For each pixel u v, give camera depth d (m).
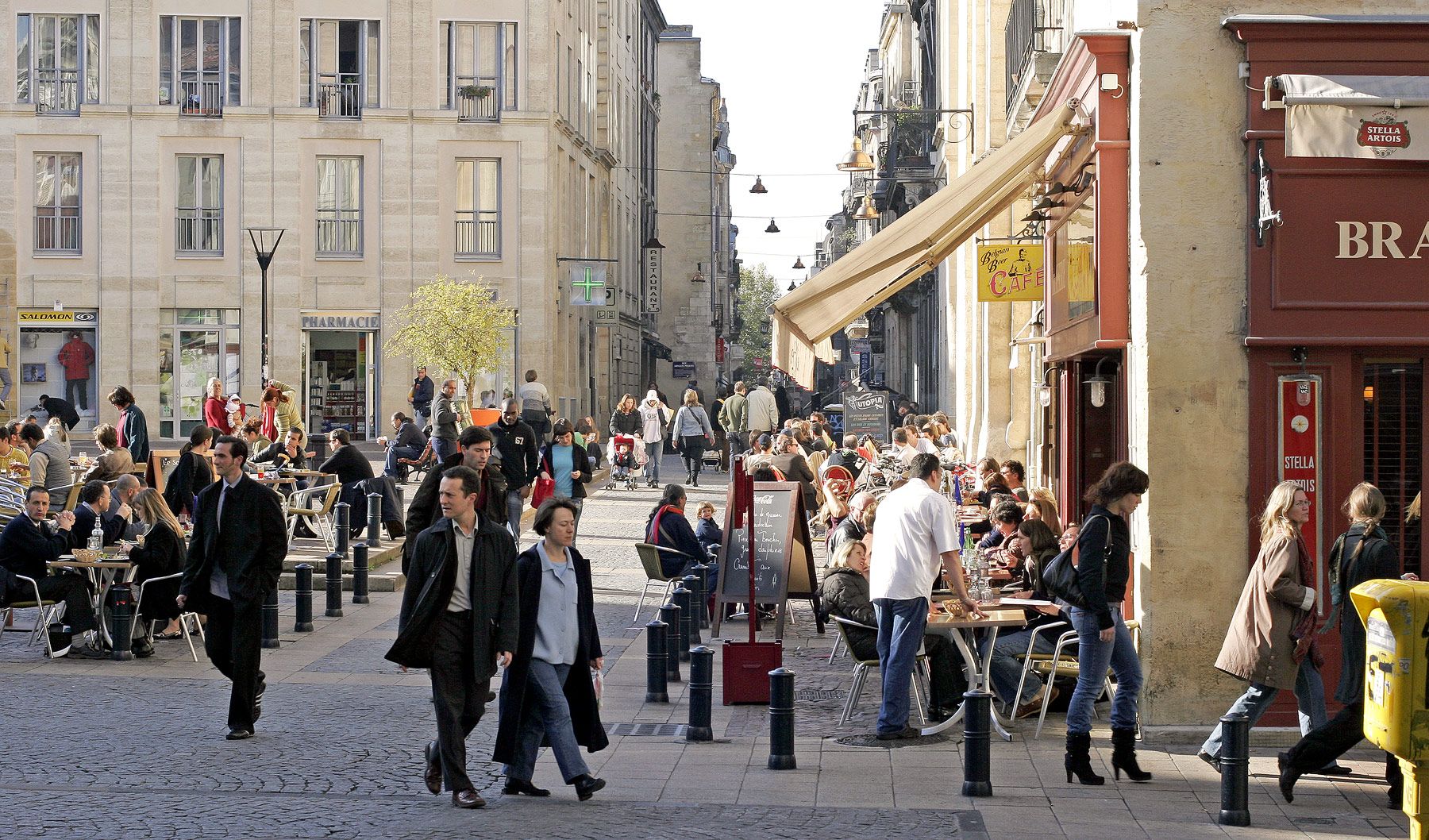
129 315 46.78
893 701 11.89
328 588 18.62
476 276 47.72
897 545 11.86
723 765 11.08
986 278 17.19
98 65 46.97
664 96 89.75
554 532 9.85
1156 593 11.74
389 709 12.97
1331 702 11.83
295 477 25.45
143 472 23.72
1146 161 11.87
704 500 34.88
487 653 9.53
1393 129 11.57
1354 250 11.73
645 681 14.78
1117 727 10.56
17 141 46.62
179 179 47.22
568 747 9.82
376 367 47.62
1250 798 10.18
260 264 45.16
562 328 50.97
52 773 10.38
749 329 164.88
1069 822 9.44
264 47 47.19
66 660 15.37
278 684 14.14
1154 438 11.79
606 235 60.78
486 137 47.78
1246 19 11.70
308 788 10.03
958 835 9.03
